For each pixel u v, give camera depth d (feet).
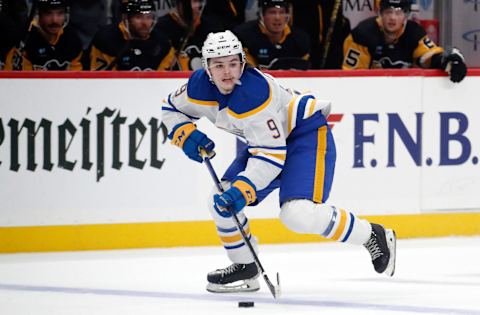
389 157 54.49
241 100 35.40
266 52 58.08
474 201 55.93
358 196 54.19
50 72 50.57
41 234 51.24
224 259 49.14
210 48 34.88
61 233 51.42
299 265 47.26
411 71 54.39
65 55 58.13
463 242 54.08
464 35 66.74
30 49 57.93
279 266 47.01
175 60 58.95
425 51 59.16
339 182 53.88
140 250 51.78
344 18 61.46
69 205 51.37
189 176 52.39
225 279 40.04
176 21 59.06
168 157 52.11
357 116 53.88
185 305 37.83
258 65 58.08
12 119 50.52
